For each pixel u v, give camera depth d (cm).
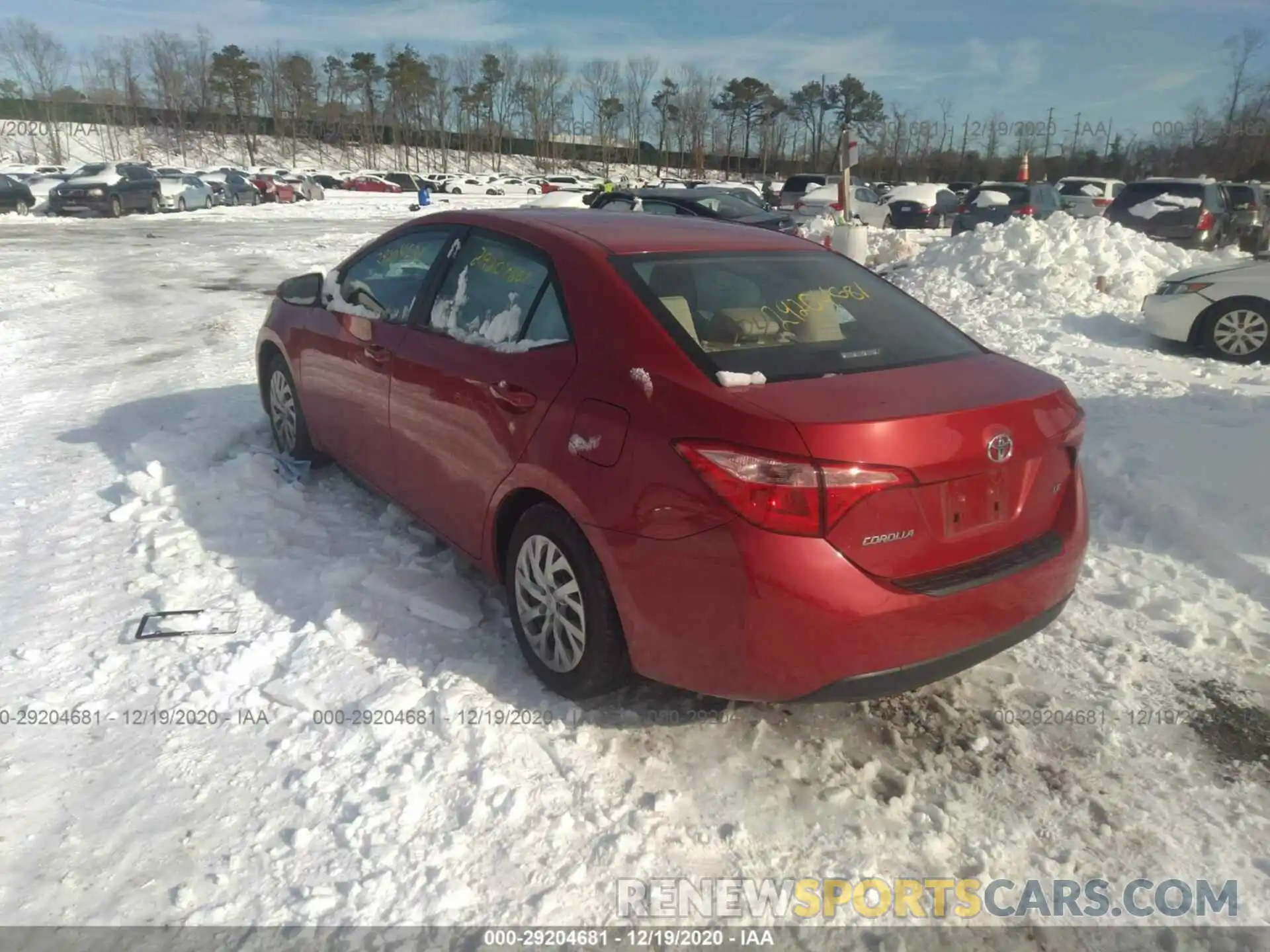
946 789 300
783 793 295
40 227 2598
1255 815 289
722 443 274
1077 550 321
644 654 302
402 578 414
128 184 3247
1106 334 979
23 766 298
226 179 4072
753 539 268
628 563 296
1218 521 473
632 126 8631
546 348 341
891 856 272
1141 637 388
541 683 346
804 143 8125
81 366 845
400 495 436
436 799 284
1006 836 281
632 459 295
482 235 409
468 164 8744
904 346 342
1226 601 416
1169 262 1150
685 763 307
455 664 351
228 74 8081
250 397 720
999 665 368
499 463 349
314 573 422
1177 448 546
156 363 859
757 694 284
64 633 376
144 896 250
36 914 244
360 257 499
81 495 524
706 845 273
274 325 555
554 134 9019
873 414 275
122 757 304
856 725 329
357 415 461
